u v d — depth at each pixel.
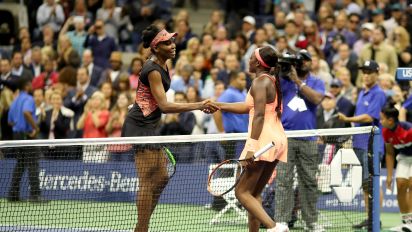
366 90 18.36
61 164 15.82
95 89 23.48
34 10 30.69
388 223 19.05
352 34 27.08
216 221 15.65
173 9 34.09
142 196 13.57
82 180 15.69
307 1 31.81
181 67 23.61
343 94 22.45
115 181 15.70
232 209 15.76
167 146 15.49
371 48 24.28
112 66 24.94
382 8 29.89
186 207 15.84
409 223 16.92
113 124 21.73
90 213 15.45
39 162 15.62
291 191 15.92
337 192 15.64
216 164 15.30
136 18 29.81
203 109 13.60
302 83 16.38
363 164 15.45
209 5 35.47
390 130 16.72
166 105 13.39
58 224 15.14
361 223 16.11
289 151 15.90
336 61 24.92
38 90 23.39
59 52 26.88
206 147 15.62
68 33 27.59
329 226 16.11
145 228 13.67
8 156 15.80
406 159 16.92
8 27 31.23
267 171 13.37
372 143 15.25
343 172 15.62
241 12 30.56
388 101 17.62
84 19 28.69
